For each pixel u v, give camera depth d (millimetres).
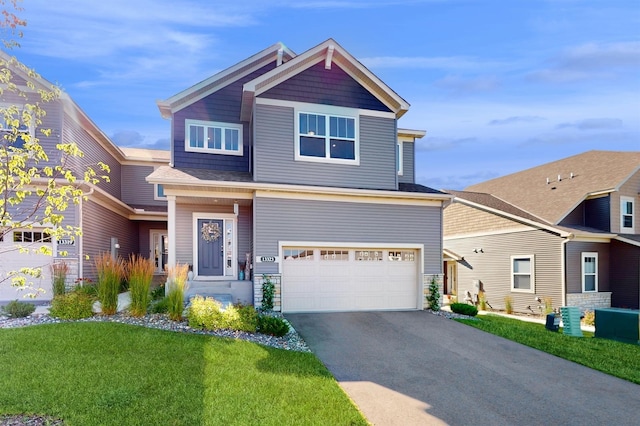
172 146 12570
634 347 8250
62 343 6121
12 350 5766
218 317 7742
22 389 4555
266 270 10836
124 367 5355
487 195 21359
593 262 15734
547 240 15562
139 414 4172
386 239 11875
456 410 4992
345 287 11609
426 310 11891
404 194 11805
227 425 4074
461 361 7016
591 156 19750
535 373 6484
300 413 4492
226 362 5910
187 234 12203
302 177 11594
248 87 11141
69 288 10398
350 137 12180
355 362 6754
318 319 10141
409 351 7535
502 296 17422
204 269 12219
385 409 4934
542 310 15500
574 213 16578
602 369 6688
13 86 5402
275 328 7906
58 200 4879
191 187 10680
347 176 11992
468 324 10047
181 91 12617
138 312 8109
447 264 21672
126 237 16266
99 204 13055
